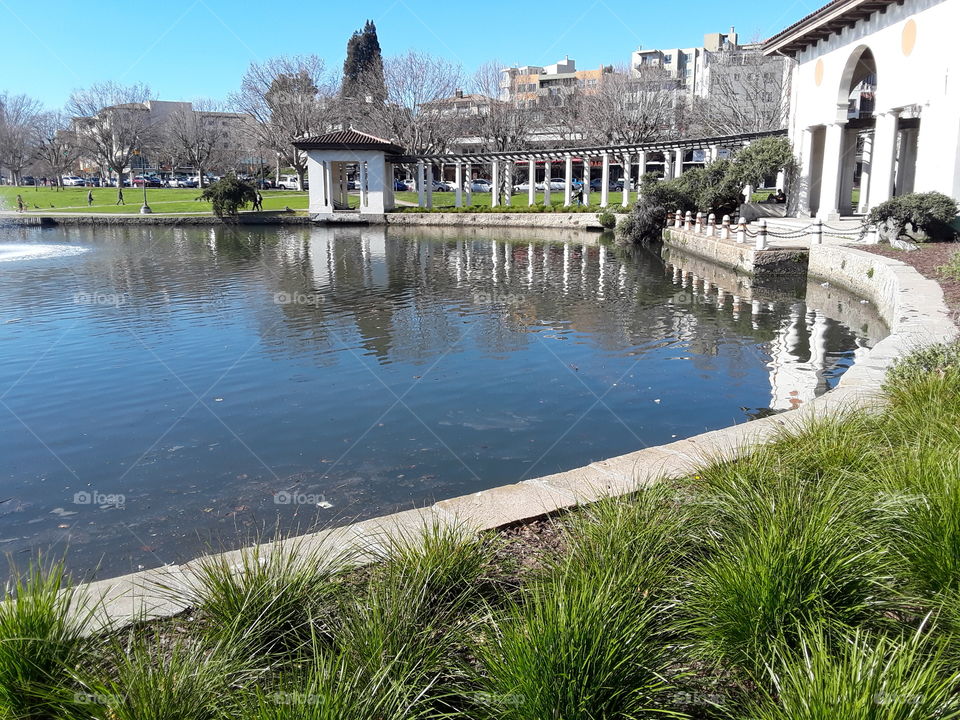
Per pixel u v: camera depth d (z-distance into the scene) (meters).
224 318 15.98
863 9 25.58
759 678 2.75
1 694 2.54
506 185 54.03
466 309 16.84
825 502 3.54
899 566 3.22
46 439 8.38
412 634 2.93
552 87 86.19
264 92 64.56
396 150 50.78
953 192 21.25
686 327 14.52
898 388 6.22
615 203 50.94
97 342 13.71
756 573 2.96
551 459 7.48
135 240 38.28
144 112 70.06
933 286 13.42
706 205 33.78
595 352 12.38
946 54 21.52
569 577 3.24
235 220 48.88
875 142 26.02
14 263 27.33
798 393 9.80
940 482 3.55
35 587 3.07
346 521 6.10
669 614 3.07
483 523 4.31
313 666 2.72
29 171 89.38
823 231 24.72
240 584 3.27
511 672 2.58
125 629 3.17
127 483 7.02
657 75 59.56
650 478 4.90
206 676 2.61
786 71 55.12
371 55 69.56
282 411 9.27
